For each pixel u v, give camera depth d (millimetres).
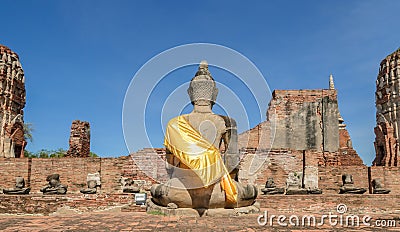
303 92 33719
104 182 25500
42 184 25719
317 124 33156
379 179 24266
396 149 29234
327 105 33375
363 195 19875
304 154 25875
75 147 31766
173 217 14172
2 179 25641
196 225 12305
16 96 31656
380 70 31812
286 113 33406
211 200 14617
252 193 16000
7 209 19328
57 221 13500
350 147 33281
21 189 23484
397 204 19750
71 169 25781
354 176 25234
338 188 25219
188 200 14680
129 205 19594
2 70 30625
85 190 23203
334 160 32094
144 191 25219
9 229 11727
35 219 14203
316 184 25328
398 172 24812
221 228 11727
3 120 30250
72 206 19734
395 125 29656
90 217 14648
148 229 11594
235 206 15164
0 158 25859
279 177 25672
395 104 29875
